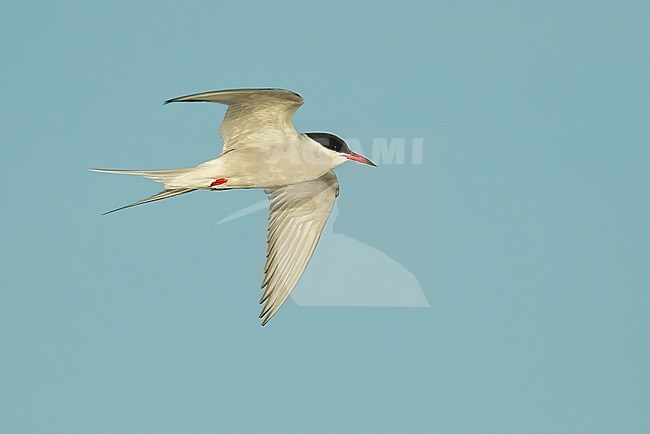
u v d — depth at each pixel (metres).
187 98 8.80
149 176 9.58
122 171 9.62
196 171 9.65
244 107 9.37
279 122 9.58
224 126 9.62
